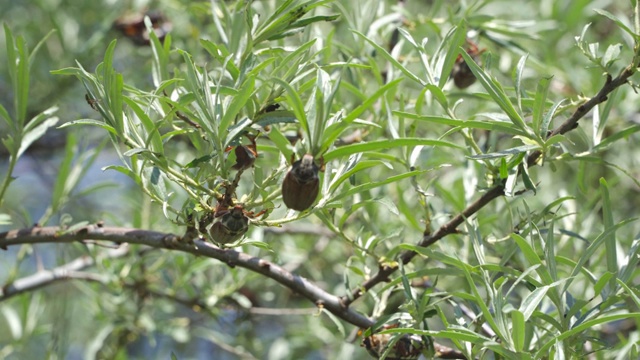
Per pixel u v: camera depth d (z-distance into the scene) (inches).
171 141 40.2
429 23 33.9
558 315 27.3
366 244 28.9
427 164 33.4
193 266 35.5
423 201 28.5
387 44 34.4
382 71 33.9
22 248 34.3
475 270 26.8
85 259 37.3
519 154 26.6
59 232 29.1
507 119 26.4
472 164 31.6
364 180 32.0
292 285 28.6
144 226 37.1
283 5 26.0
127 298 37.4
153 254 36.5
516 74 26.3
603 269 33.2
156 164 25.0
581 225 33.5
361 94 29.2
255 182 25.3
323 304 28.7
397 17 33.3
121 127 25.5
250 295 40.1
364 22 32.4
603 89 26.2
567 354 25.8
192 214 25.9
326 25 36.9
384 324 27.7
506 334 25.1
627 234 40.5
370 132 31.7
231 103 24.3
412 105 32.1
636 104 41.0
